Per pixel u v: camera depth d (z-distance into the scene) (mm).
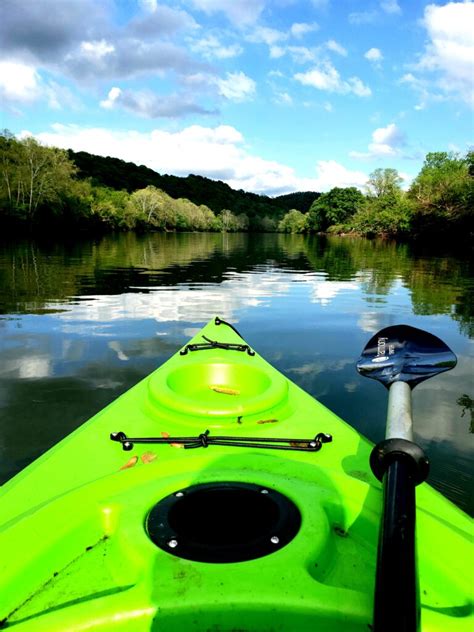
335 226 70188
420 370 1484
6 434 2994
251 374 2697
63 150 41812
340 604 886
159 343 5203
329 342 5488
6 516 1408
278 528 1107
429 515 1280
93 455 1752
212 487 1285
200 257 19703
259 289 9875
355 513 1276
